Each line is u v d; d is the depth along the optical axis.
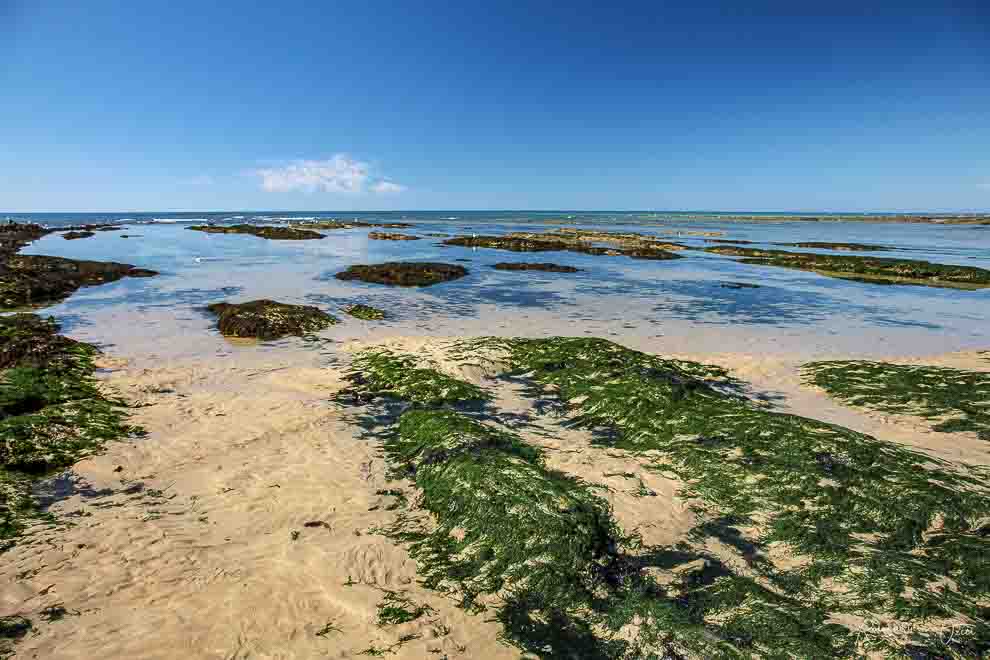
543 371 6.38
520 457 4.08
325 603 2.68
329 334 8.28
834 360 7.06
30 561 2.90
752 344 8.13
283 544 3.14
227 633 2.46
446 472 3.76
